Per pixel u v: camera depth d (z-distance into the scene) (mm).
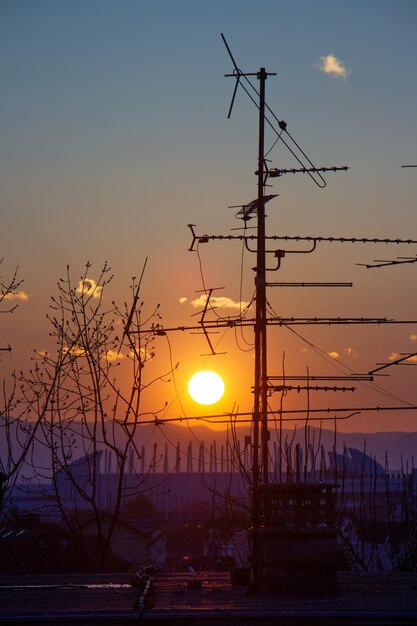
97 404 43000
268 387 34062
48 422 42031
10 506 42531
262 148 33969
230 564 45625
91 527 78375
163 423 34250
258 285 33188
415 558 36500
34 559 51281
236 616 16969
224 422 34125
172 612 17297
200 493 152500
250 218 33906
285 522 20547
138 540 82000
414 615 16797
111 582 23906
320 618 16891
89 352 43375
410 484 55969
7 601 19688
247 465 40906
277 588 20312
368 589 21141
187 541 104000
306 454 40750
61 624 16922
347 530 50750
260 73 33812
